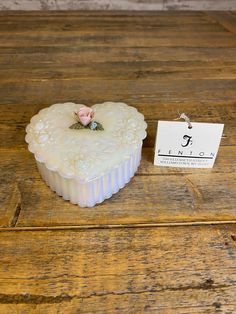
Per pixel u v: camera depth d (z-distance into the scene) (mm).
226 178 233
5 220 198
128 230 193
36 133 213
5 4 672
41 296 159
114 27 533
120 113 235
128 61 414
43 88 346
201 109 311
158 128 219
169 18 590
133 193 219
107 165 195
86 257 177
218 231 194
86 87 351
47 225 195
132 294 160
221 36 501
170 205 211
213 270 172
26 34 493
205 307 156
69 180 193
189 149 230
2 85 350
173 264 175
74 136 209
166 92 342
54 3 681
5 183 225
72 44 460
